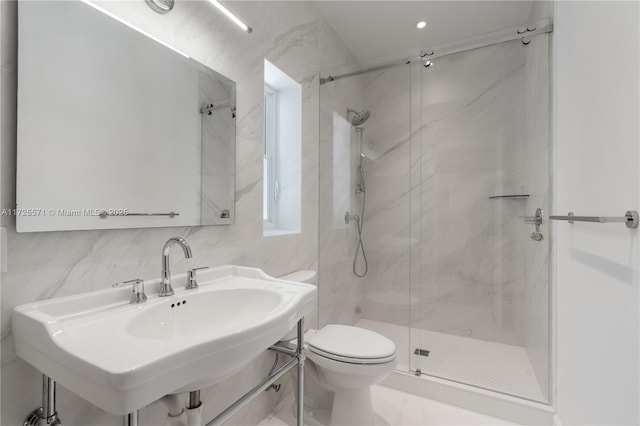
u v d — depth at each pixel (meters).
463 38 2.48
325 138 2.25
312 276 1.79
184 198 1.16
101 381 0.51
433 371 1.90
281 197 2.04
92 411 0.87
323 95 2.23
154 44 1.06
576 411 1.29
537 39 1.87
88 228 0.86
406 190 2.46
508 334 2.19
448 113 2.30
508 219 2.20
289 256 1.85
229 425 1.39
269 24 1.67
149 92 1.04
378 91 2.49
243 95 1.48
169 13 1.12
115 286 0.89
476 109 2.24
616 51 0.95
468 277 2.31
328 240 2.26
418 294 2.42
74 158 0.83
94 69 0.88
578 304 1.29
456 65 2.25
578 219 1.08
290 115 2.01
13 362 0.72
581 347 1.25
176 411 0.92
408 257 2.45
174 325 0.93
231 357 0.67
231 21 1.40
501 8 2.12
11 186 0.73
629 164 0.87
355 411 1.44
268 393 1.64
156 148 1.06
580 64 1.27
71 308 0.79
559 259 1.54
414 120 2.40
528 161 2.09
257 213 1.57
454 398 1.74
